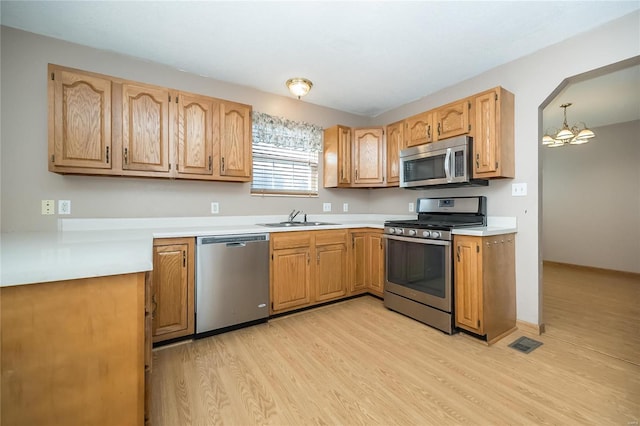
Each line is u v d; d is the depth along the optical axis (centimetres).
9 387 95
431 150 275
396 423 138
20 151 207
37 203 213
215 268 230
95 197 232
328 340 224
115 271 105
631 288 369
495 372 181
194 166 243
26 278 92
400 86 307
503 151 239
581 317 272
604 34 203
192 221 273
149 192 254
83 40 221
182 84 270
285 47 231
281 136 325
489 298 222
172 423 137
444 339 227
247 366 187
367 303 311
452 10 187
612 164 454
